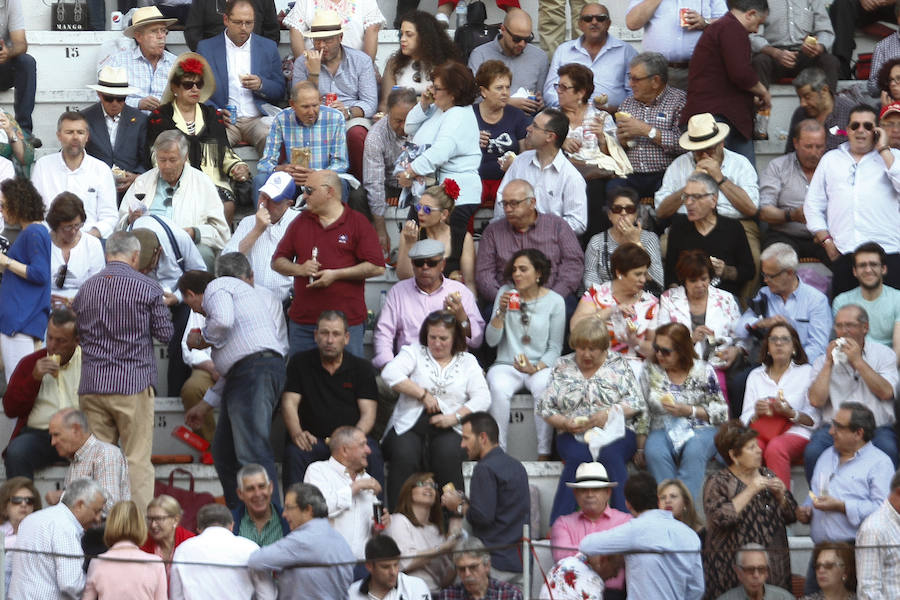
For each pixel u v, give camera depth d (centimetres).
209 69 4275
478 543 2995
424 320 3516
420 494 3133
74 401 3475
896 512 2948
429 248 3619
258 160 4403
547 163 3972
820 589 2884
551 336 3619
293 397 3372
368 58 4525
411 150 4028
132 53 4578
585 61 4500
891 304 3625
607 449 3266
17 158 4269
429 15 4497
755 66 4391
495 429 3231
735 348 3541
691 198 3778
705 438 3303
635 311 3612
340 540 2873
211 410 3525
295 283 3578
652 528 2841
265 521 3145
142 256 3688
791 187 4038
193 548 2852
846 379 3372
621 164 4091
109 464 3206
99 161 4088
